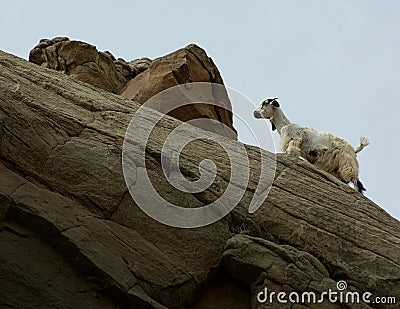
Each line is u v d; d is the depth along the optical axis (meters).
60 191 33.06
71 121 37.62
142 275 30.80
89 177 34.16
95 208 33.28
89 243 30.19
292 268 33.44
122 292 29.08
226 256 33.78
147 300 29.17
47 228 29.92
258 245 34.41
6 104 34.44
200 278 33.00
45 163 33.69
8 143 33.09
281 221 36.84
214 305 33.06
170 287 31.44
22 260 28.86
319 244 36.38
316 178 41.16
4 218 29.83
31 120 34.81
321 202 39.06
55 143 34.78
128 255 31.28
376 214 39.88
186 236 34.34
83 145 35.62
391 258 36.75
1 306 27.33
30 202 30.48
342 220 38.09
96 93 43.44
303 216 37.50
